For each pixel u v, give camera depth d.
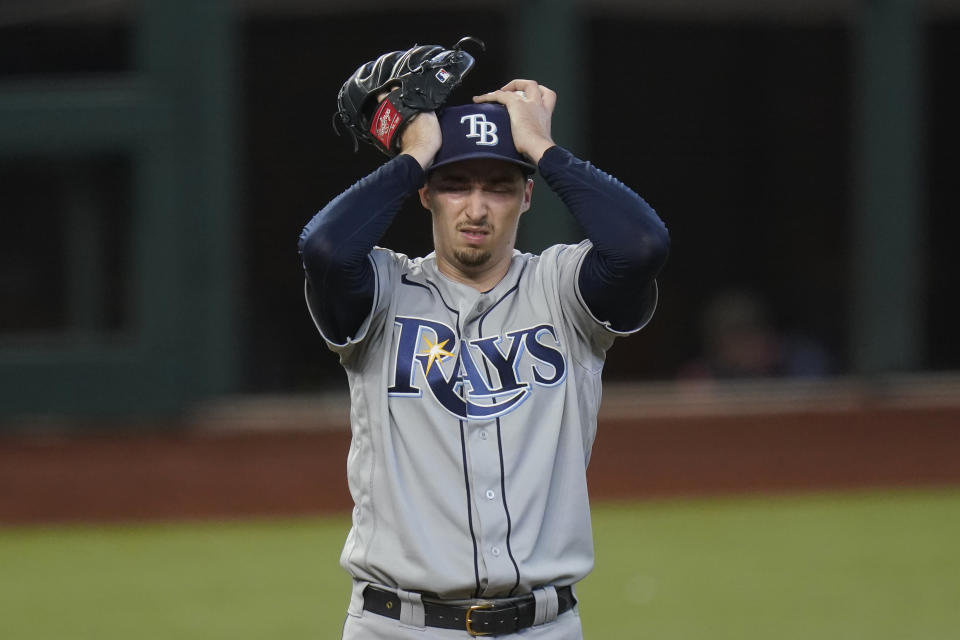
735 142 37.91
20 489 27.66
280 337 31.75
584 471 9.80
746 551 24.05
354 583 9.87
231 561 23.84
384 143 9.88
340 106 10.27
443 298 9.73
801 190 38.03
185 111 29.39
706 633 19.02
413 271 9.92
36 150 29.14
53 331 29.52
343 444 28.52
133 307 29.53
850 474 29.48
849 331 36.69
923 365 33.91
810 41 37.69
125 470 28.09
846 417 29.69
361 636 9.66
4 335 29.39
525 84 9.95
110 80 29.48
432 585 9.24
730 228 37.88
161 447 28.48
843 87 37.75
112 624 19.75
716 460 29.33
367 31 32.38
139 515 27.61
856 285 32.31
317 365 31.75
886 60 31.28
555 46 30.11
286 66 32.22
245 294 31.70
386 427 9.46
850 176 37.81
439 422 9.38
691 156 37.78
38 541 25.80
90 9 29.45
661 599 20.89
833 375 35.19
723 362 33.88
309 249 9.02
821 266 37.66
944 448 29.80
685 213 37.84
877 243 31.58
